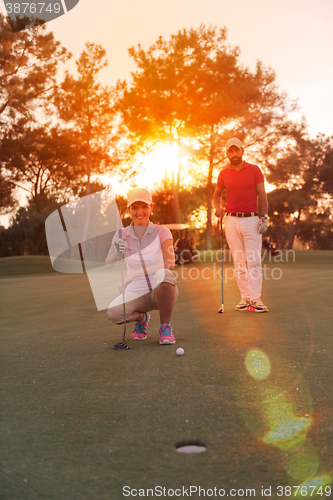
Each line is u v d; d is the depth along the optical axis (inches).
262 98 936.3
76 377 87.4
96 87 985.5
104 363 98.3
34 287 334.3
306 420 62.4
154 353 107.0
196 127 927.7
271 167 983.0
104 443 56.3
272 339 121.6
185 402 70.8
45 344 122.5
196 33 907.4
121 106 935.0
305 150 1010.7
